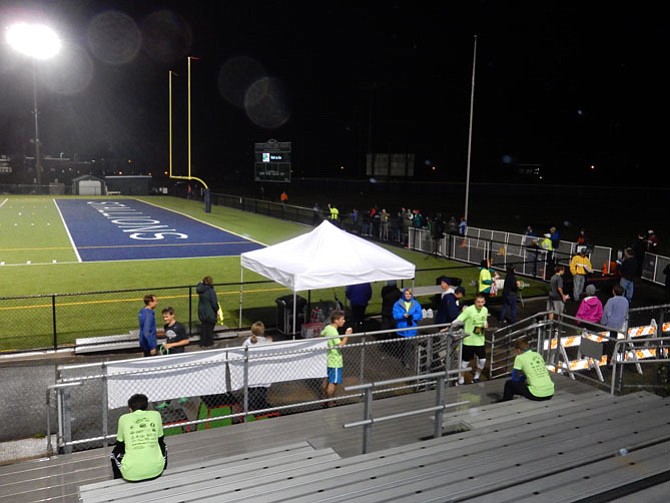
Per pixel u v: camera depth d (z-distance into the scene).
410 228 29.42
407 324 11.58
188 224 39.00
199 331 14.44
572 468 4.03
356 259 13.47
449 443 5.00
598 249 22.11
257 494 4.39
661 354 11.63
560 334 10.68
